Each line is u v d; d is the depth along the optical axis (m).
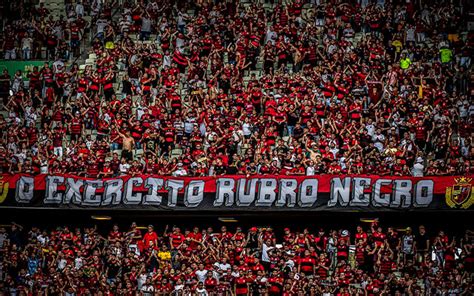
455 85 99.69
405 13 105.50
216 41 102.56
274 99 95.31
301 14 106.12
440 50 102.25
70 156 91.69
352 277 82.88
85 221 91.56
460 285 82.25
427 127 93.56
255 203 85.50
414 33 103.62
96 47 105.38
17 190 87.31
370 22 104.56
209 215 87.50
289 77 98.31
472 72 99.06
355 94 97.25
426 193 84.31
